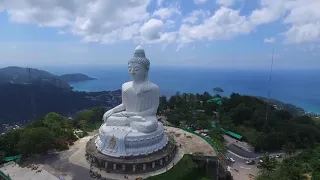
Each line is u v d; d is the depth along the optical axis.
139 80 51.75
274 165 50.94
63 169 46.34
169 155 49.34
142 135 47.06
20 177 43.78
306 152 62.41
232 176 52.56
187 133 65.38
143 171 45.25
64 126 65.50
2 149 51.59
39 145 49.62
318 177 45.06
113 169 45.56
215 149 55.16
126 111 52.28
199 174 49.44
